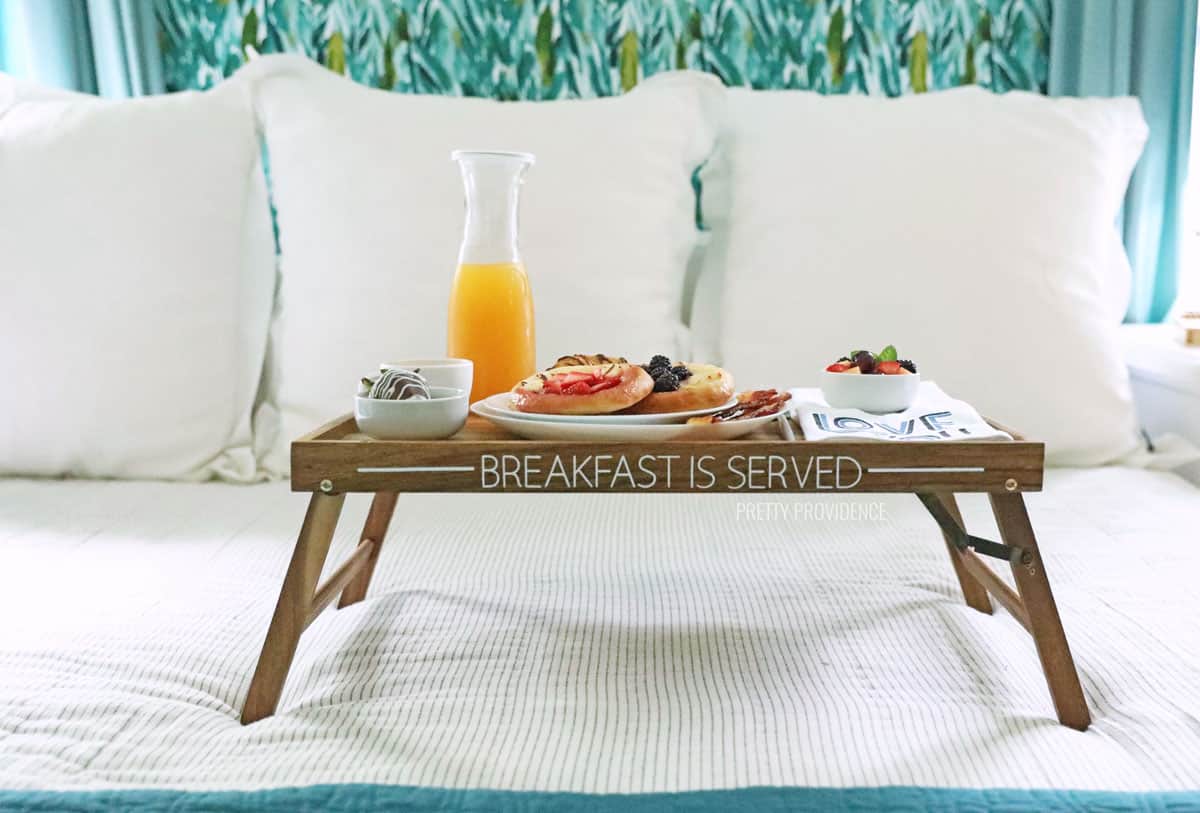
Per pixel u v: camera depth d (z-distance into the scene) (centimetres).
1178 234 191
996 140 153
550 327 146
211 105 155
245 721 78
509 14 187
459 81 189
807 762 70
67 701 77
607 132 155
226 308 151
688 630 93
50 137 146
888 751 72
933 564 111
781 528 125
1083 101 164
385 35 187
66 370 140
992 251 146
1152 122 186
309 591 79
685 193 164
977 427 81
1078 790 64
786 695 81
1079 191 152
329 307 147
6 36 180
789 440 82
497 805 62
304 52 188
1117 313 176
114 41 180
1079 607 98
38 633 90
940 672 85
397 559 113
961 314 144
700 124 167
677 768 69
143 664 85
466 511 133
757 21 187
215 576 105
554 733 74
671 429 82
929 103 158
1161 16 183
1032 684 84
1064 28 184
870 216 149
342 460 78
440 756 70
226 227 152
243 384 156
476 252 108
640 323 150
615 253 150
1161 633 91
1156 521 123
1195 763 69
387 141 150
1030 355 144
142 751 72
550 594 103
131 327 142
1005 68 189
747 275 155
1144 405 167
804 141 156
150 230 144
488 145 151
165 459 145
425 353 144
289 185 154
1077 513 127
